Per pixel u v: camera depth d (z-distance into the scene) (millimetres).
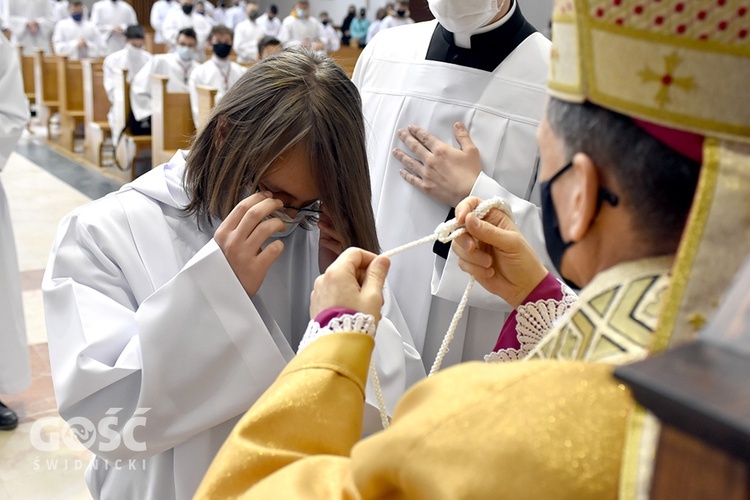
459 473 549
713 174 547
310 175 1233
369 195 1312
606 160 641
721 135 570
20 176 7270
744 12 546
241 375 1196
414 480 565
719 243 534
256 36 13602
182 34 8477
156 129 6684
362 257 900
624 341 605
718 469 362
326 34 14555
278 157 1203
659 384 374
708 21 558
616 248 664
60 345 1272
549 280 1102
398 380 1386
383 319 1445
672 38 573
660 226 633
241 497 710
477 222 1069
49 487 2621
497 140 1774
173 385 1185
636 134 622
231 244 1194
